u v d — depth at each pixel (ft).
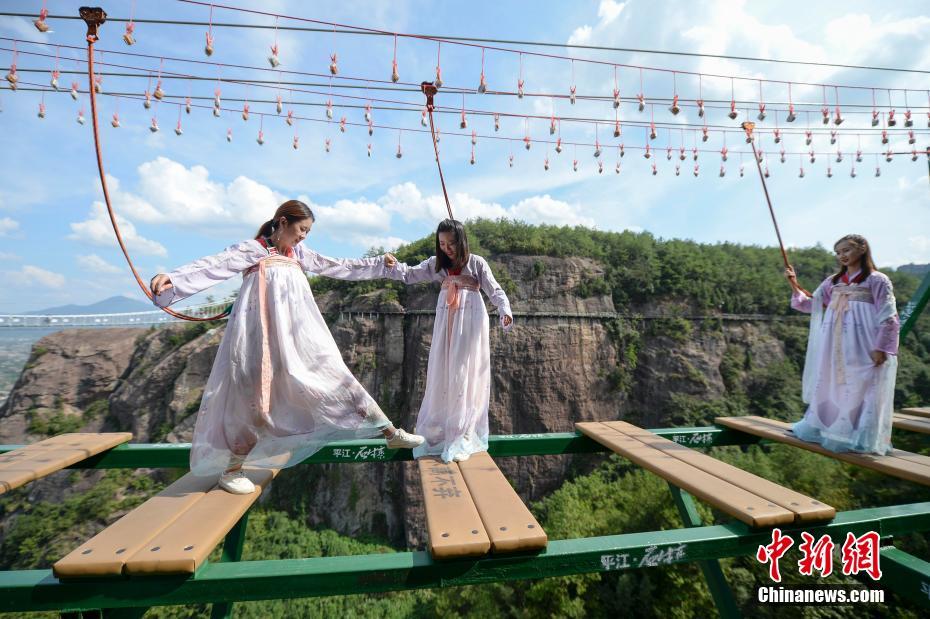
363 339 102.22
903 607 36.17
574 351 103.55
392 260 11.81
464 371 11.16
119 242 7.69
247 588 6.51
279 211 9.66
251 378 8.61
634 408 106.01
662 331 111.45
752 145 15.12
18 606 6.27
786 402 102.53
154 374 123.24
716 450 63.93
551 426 98.02
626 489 67.92
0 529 108.17
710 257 139.03
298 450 9.75
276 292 9.09
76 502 104.01
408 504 92.22
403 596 71.56
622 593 48.67
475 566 6.97
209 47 12.37
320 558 6.89
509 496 8.52
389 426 9.88
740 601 41.42
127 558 6.17
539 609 51.55
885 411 11.76
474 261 11.78
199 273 8.41
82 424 126.72
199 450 8.54
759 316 120.47
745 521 7.55
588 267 114.93
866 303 12.42
